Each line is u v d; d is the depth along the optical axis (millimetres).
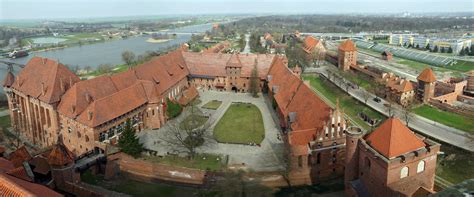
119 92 107625
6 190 44094
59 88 106688
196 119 123625
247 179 81750
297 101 103438
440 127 112188
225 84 161625
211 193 79062
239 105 141000
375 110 128875
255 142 105000
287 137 85125
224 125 119750
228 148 101062
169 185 84125
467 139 100312
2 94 166000
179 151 98875
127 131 93125
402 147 60500
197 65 165625
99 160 88938
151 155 96250
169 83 140000
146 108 115250
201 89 164000
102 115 98375
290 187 80000
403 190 61375
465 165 85938
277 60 155000
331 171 82000
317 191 77625
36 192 45188
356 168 68688
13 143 115312
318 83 178625
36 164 78500
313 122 87625
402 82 139875
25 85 114812
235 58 161000
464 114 122062
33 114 114062
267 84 153750
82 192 71312
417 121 118375
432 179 64062
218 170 86688
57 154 72438
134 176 88062
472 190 30562
